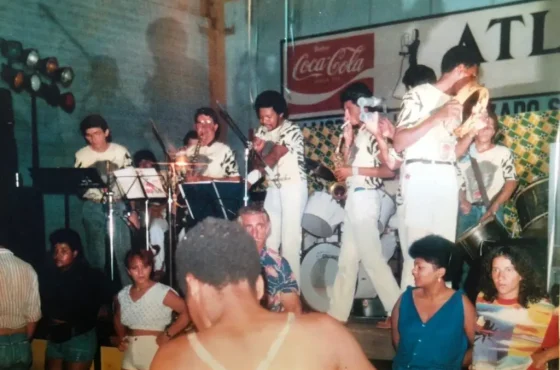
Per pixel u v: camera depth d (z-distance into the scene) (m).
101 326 3.67
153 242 3.64
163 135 4.22
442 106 3.09
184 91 4.31
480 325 2.58
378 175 3.25
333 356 1.08
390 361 3.02
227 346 1.05
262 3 3.94
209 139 3.97
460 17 3.27
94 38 4.06
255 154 3.69
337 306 3.32
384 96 3.47
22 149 3.81
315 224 3.45
